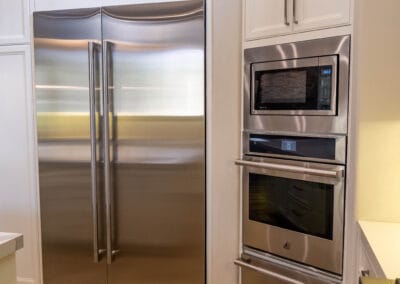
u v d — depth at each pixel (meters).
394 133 1.51
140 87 2.12
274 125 1.93
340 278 1.73
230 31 2.01
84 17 2.19
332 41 1.68
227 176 2.07
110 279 2.28
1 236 1.22
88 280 2.34
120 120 2.16
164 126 2.11
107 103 2.16
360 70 1.52
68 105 2.27
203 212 2.10
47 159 2.35
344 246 1.70
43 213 2.40
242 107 2.05
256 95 1.98
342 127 1.68
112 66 2.15
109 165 2.19
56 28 2.26
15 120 2.45
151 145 2.13
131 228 2.21
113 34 2.14
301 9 1.78
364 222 1.53
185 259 2.15
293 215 1.88
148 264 2.20
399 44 1.47
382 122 1.51
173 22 2.04
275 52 1.88
